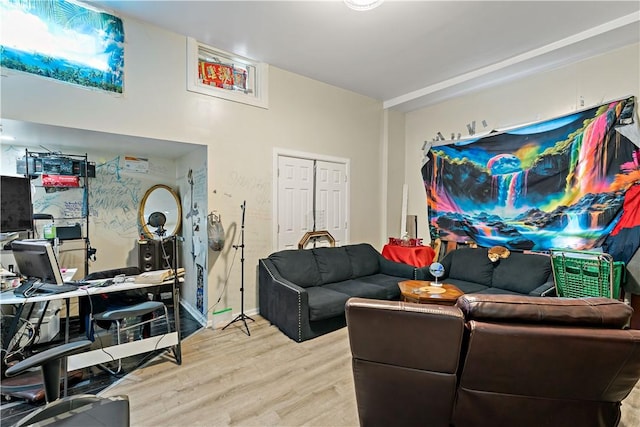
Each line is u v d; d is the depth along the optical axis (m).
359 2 2.44
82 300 3.12
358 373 1.60
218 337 3.07
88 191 3.56
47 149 3.32
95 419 1.18
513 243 3.91
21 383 2.11
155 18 2.84
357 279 4.07
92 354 2.18
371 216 5.05
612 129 3.16
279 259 3.58
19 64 2.35
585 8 2.64
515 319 1.40
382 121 5.13
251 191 3.68
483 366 1.41
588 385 1.39
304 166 4.19
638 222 2.98
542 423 1.49
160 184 4.12
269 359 2.62
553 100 3.64
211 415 1.90
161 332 3.21
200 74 3.34
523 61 3.47
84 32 2.61
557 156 3.54
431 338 1.43
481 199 4.24
